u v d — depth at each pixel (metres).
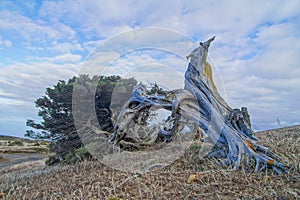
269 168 3.05
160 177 3.08
